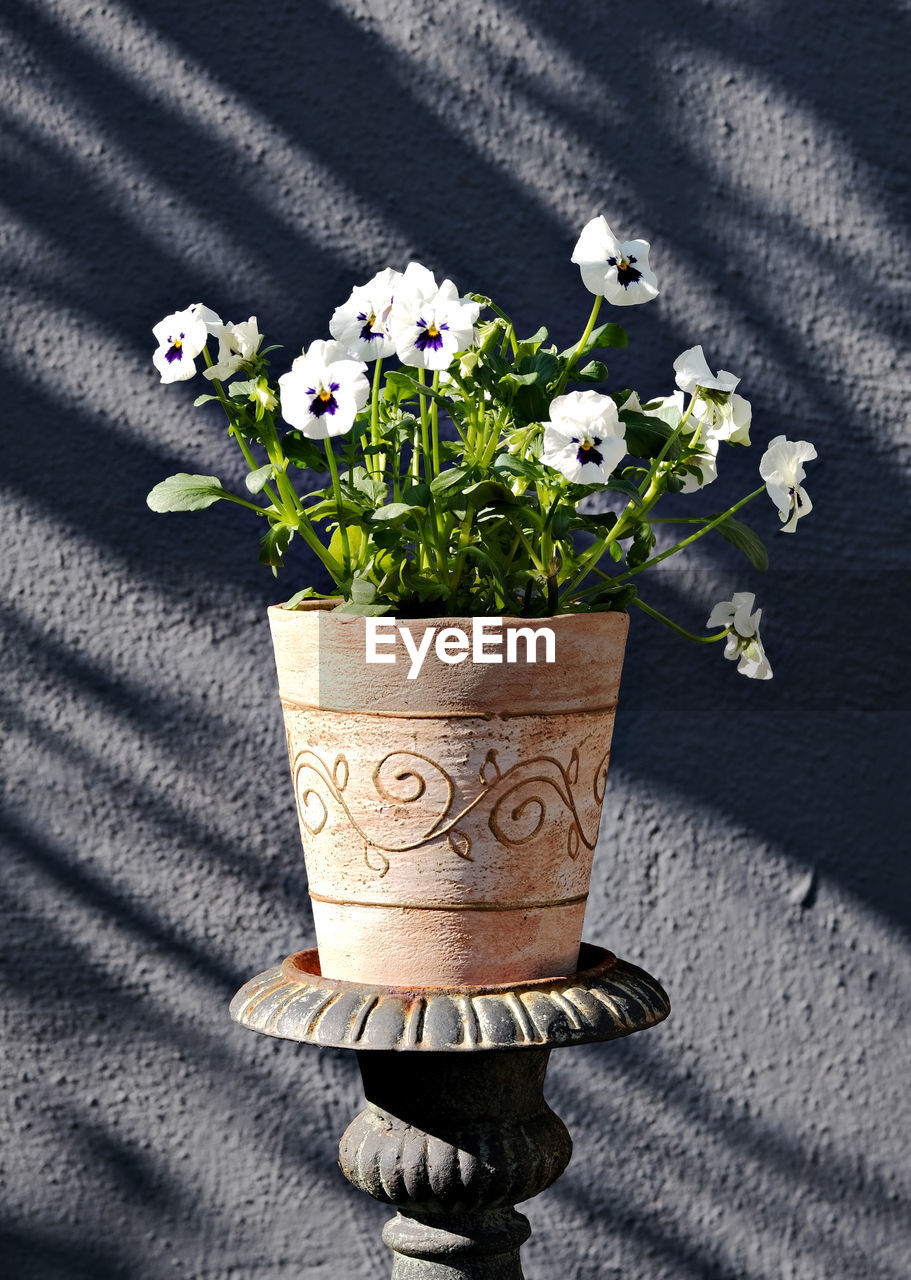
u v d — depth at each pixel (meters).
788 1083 1.60
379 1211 1.61
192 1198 1.61
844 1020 1.61
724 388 1.35
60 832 1.61
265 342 1.60
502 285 1.60
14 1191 1.61
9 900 1.61
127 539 1.61
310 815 1.34
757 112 1.60
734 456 1.60
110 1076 1.61
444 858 1.32
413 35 1.60
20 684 1.61
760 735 1.60
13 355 1.60
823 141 1.60
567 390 1.60
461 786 1.31
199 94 1.60
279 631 1.35
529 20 1.60
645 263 1.35
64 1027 1.61
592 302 1.60
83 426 1.61
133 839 1.61
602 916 1.61
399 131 1.60
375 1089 1.36
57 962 1.61
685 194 1.60
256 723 1.61
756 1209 1.60
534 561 1.35
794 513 1.38
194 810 1.61
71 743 1.61
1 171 1.60
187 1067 1.61
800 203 1.60
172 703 1.61
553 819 1.33
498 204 1.60
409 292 1.33
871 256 1.60
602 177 1.60
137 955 1.61
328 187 1.60
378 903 1.32
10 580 1.61
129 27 1.60
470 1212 1.36
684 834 1.61
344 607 1.32
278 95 1.60
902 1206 1.60
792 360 1.60
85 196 1.60
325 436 1.32
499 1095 1.35
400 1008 1.30
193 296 1.60
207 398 1.37
